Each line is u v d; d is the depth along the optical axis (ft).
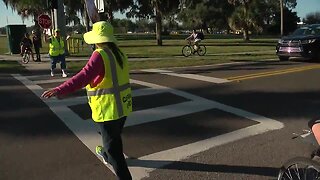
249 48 117.29
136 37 267.18
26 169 19.02
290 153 20.62
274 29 298.76
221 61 64.95
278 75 45.68
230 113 29.04
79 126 26.00
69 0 170.50
